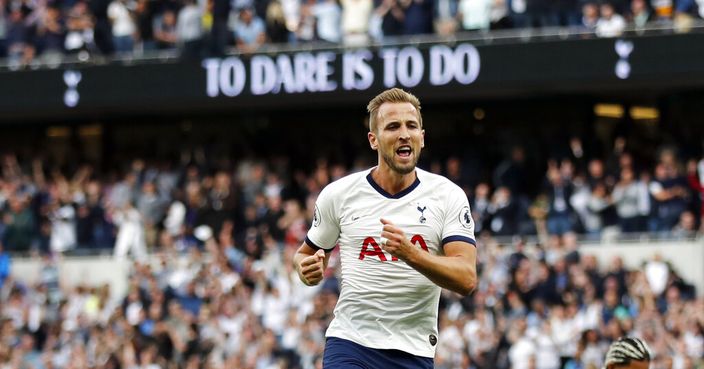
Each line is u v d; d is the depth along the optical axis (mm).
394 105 7363
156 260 22984
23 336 21828
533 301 18984
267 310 20188
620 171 21922
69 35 25812
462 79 23609
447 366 18109
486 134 26047
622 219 21156
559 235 20609
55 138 28266
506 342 18109
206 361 19562
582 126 25312
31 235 24203
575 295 18719
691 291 19688
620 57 23000
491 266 19828
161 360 19781
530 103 25812
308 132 27188
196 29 24844
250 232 22328
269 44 24547
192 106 25422
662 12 22922
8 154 26828
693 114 24641
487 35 23531
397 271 7441
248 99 24656
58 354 21188
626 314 18094
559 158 23500
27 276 23812
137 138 27953
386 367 7461
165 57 25141
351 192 7578
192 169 24516
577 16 23312
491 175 24234
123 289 23391
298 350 18953
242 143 26750
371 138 7527
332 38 24219
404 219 7457
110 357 20047
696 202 21422
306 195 24031
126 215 23656
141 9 25312
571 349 17859
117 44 25516
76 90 25609
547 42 23297
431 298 7500
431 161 25156
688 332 17641
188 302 20750
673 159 21547
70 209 24203
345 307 7566
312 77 24250
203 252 22609
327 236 7676
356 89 24031
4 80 25969
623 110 25188
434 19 23984
